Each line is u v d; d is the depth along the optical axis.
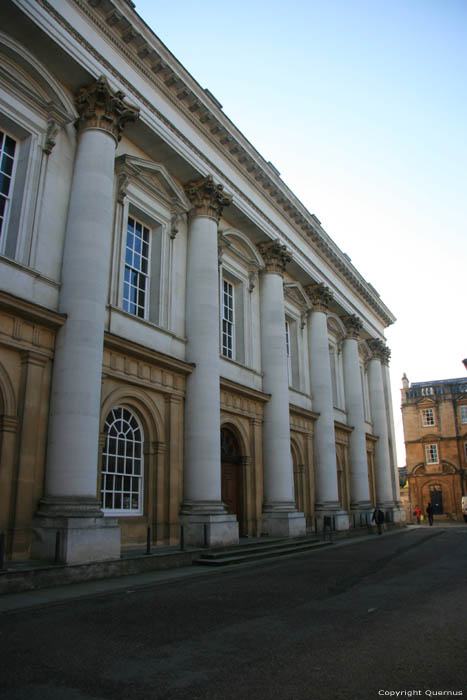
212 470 18.97
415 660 6.68
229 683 5.93
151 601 10.46
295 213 28.38
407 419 61.88
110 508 16.53
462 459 58.41
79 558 12.84
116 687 5.83
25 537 13.21
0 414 13.50
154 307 19.56
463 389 60.28
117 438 17.20
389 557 18.88
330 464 29.08
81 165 16.22
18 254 14.57
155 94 19.50
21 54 15.15
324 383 30.08
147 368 18.14
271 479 23.81
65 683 5.95
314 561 17.59
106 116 16.72
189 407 19.56
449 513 57.62
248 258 25.64
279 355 25.33
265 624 8.59
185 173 21.36
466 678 6.03
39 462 13.94
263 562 17.06
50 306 14.96
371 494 38.94
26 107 15.53
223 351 24.00
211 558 16.39
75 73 16.58
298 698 5.48
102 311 15.30
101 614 9.27
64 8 16.08
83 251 15.27
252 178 25.08
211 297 20.70
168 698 5.51
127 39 18.08
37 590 11.40
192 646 7.35
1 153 15.26
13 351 13.94
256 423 24.20
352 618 9.01
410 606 10.02
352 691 5.65
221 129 22.19
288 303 29.62
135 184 19.20
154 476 18.00
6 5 14.55
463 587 12.22
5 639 7.68
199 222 21.39
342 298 35.31
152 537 17.52
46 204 15.53
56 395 14.31
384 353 43.31
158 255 20.03
